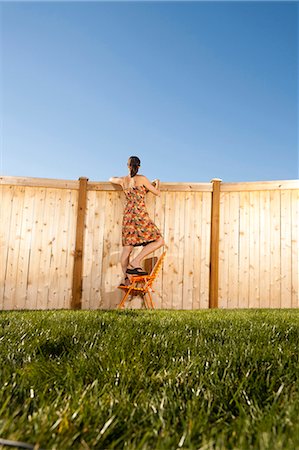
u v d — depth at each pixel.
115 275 6.39
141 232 6.03
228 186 6.45
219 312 4.19
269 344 2.16
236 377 1.59
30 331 2.49
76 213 6.52
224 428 1.16
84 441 1.03
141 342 2.16
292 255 6.14
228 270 6.31
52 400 1.35
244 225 6.36
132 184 6.14
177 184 6.52
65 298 6.32
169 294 6.34
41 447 0.98
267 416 1.19
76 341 2.22
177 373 1.62
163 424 1.13
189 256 6.41
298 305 6.04
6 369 1.60
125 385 1.51
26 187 6.54
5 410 1.20
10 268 6.35
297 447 0.95
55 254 6.42
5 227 6.43
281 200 6.29
